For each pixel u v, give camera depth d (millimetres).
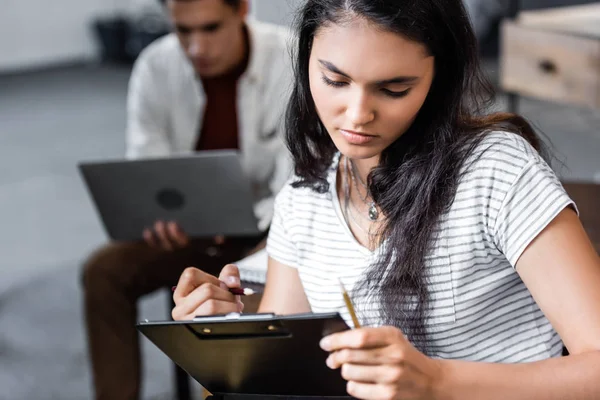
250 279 1620
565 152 4574
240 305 1155
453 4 1029
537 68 2885
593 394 965
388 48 984
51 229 4246
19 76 7383
